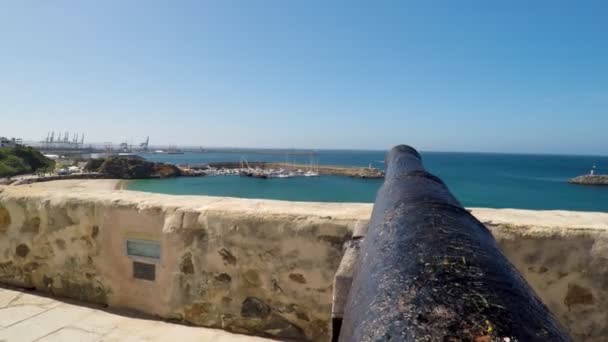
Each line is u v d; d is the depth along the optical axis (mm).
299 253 2449
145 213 2732
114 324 2611
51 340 2377
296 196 39719
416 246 1010
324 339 2455
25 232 3074
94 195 2957
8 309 2779
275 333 2533
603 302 2135
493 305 714
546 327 707
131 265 2795
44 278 3055
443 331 660
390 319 753
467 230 1119
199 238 2627
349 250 1907
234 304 2590
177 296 2689
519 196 38344
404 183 1816
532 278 2191
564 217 2350
